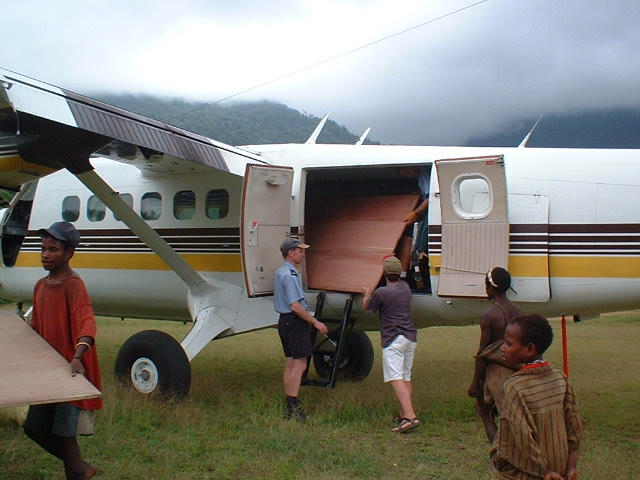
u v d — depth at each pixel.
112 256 8.68
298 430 5.70
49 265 3.87
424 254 6.86
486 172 6.08
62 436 3.76
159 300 8.46
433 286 6.56
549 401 2.99
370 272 7.00
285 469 4.69
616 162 6.30
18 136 6.39
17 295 9.60
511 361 3.16
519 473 3.01
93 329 3.76
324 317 7.34
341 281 7.12
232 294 7.48
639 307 6.30
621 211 6.14
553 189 6.31
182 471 4.64
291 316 6.23
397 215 7.26
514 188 6.39
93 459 4.80
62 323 3.84
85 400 3.71
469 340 13.61
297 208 7.25
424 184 7.05
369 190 7.92
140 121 6.42
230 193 7.73
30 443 5.05
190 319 8.77
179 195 8.13
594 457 5.03
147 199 8.39
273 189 6.85
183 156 6.62
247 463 4.83
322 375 8.84
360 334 8.57
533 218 6.29
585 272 6.20
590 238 6.19
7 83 5.27
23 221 9.62
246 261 6.57
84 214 8.91
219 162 6.96
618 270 6.13
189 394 6.86
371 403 6.52
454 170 6.21
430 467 4.86
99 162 9.03
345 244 7.35
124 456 4.88
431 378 8.62
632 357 10.91
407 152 7.02
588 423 6.14
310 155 7.34
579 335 15.02
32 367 3.53
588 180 6.27
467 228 6.28
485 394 4.52
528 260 6.27
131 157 7.36
